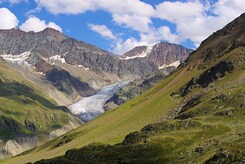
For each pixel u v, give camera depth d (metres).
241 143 151.62
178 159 166.50
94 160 197.00
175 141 183.25
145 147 184.62
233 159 136.12
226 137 174.38
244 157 133.75
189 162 157.50
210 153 158.00
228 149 144.38
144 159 176.50
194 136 188.25
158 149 180.00
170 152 175.38
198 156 161.00
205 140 180.25
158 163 170.00
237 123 197.38
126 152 190.25
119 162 181.88
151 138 192.50
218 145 163.75
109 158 191.38
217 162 139.75
